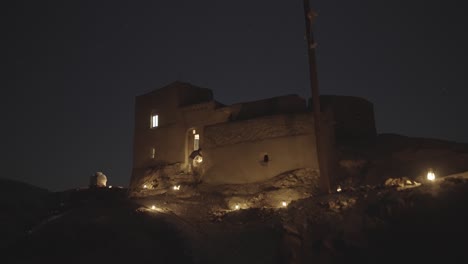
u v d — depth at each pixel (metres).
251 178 29.36
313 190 26.55
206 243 19.59
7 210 26.66
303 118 28.95
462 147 29.64
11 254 18.81
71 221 20.92
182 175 33.59
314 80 25.34
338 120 33.12
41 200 30.61
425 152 29.75
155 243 19.20
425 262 15.18
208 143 32.00
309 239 17.81
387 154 30.27
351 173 30.11
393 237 16.59
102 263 17.47
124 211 22.75
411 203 17.52
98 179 40.66
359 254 16.36
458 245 15.14
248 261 17.52
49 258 18.03
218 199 28.55
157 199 28.45
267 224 20.70
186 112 35.31
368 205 18.72
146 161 36.88
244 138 30.39
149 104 37.94
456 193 17.11
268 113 31.67
